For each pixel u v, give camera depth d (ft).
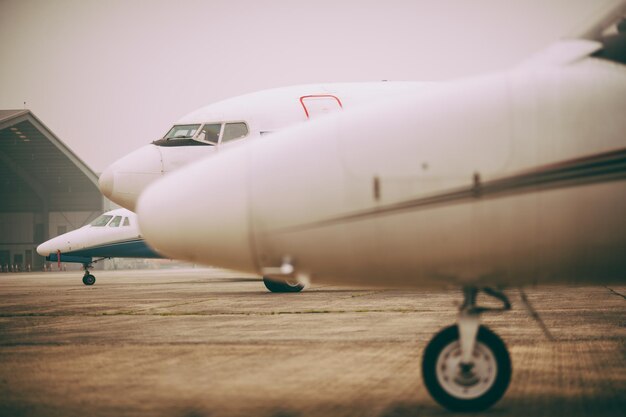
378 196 25.64
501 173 25.35
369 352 38.60
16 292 104.68
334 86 86.99
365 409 26.25
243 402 27.58
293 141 26.73
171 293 92.99
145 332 48.73
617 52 26.91
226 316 58.13
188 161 85.40
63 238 133.28
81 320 57.77
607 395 28.02
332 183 25.91
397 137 25.93
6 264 338.54
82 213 338.54
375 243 25.81
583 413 25.31
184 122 87.30
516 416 25.02
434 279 26.53
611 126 25.66
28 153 308.40
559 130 25.58
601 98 25.90
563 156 25.44
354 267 26.37
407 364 34.94
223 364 35.76
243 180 26.58
